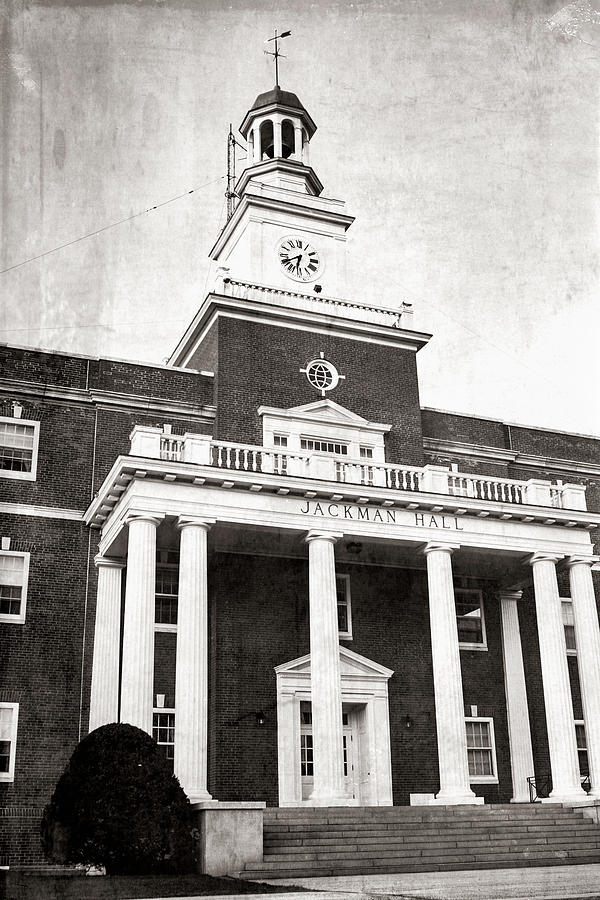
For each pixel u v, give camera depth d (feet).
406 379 109.40
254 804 61.98
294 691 88.99
